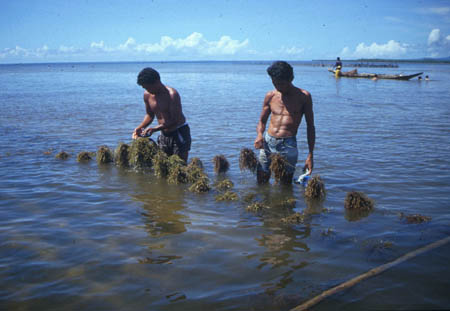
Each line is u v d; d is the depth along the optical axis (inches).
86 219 181.0
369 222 174.2
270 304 109.9
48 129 454.9
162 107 273.9
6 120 524.7
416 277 121.7
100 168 283.4
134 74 3043.8
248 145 361.1
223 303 111.0
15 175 258.2
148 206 201.0
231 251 146.5
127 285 122.0
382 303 108.0
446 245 144.3
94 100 850.1
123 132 439.2
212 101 830.5
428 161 284.8
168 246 151.5
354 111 621.3
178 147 282.4
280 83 223.5
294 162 242.5
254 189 233.8
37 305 111.2
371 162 286.2
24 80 1973.4
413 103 734.5
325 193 219.1
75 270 131.9
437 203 196.4
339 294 112.5
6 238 158.4
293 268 131.8
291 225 173.2
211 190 232.1
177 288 120.0
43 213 188.5
